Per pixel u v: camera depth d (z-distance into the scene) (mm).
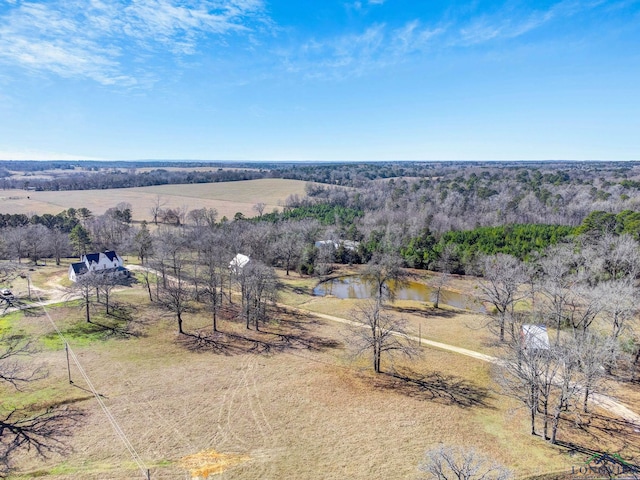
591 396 34031
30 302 59219
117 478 25953
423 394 36906
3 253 79875
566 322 48156
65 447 28969
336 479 25922
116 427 31469
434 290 75938
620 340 37906
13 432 30594
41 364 41406
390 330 42875
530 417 32844
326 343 49219
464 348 47312
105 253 74562
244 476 26281
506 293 51219
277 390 37500
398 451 28609
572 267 62250
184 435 30531
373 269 68875
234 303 64500
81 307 55938
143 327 52906
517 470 26125
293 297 69062
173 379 39344
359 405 35000
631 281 48156
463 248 86062
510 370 32812
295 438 30297
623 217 72625
